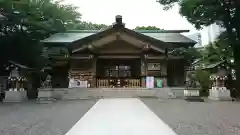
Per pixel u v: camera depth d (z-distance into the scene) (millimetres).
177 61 23844
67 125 7172
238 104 13547
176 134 5781
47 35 25844
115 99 16969
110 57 23406
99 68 24406
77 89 19484
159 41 22188
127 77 22562
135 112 9836
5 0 18172
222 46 19781
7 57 20422
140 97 18625
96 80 22266
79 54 22078
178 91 19078
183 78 23531
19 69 17125
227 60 17609
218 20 19547
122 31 22500
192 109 11109
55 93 19109
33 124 7430
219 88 16547
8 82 18469
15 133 6125
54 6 27750
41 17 24312
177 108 11555
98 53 22953
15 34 20656
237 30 19406
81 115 9398
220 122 7484
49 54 22484
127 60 24625
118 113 9539
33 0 23641
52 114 9797
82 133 5949
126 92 19203
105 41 22625
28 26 21359
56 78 22859
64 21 31641
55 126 7035
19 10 19578
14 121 8078
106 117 8492
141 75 22281
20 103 15312
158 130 6234
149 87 21109
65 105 13617
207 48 20984
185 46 24359
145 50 22078
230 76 19547
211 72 17766
